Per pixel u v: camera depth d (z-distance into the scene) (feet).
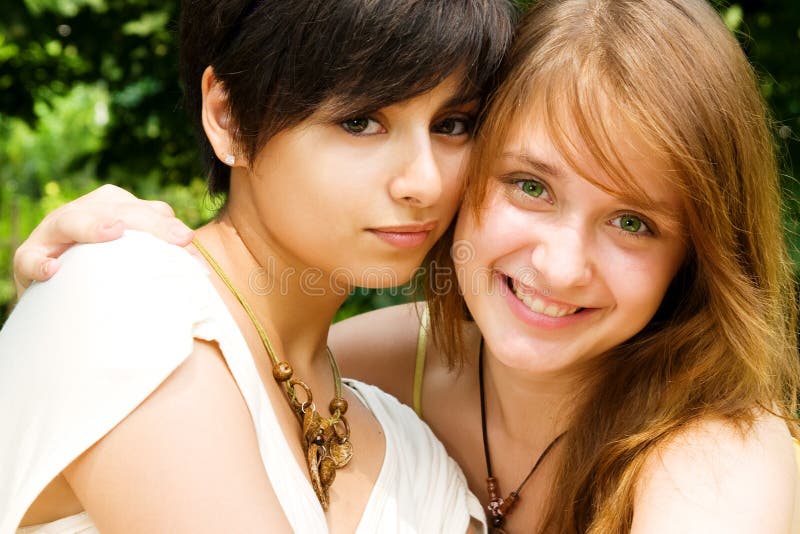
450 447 6.91
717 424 5.40
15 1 14.88
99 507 3.98
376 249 4.93
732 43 5.32
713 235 5.30
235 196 5.25
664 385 5.90
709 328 5.76
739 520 4.75
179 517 3.87
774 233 5.71
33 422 4.04
